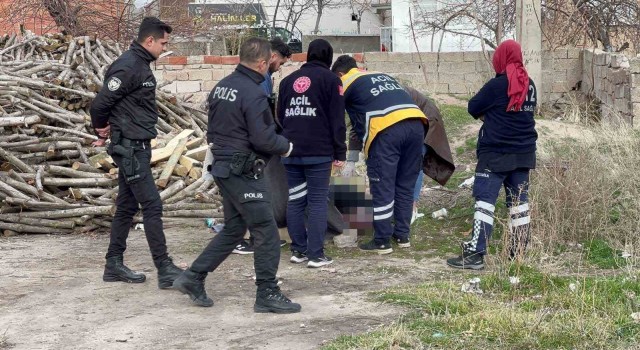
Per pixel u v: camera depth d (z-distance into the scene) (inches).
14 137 377.7
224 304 250.4
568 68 607.8
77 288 269.1
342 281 276.2
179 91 600.1
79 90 423.5
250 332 223.8
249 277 282.4
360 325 226.4
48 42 496.1
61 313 242.7
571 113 544.1
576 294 238.8
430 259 306.2
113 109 261.9
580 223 313.7
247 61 236.7
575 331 213.3
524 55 571.8
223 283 274.8
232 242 244.2
